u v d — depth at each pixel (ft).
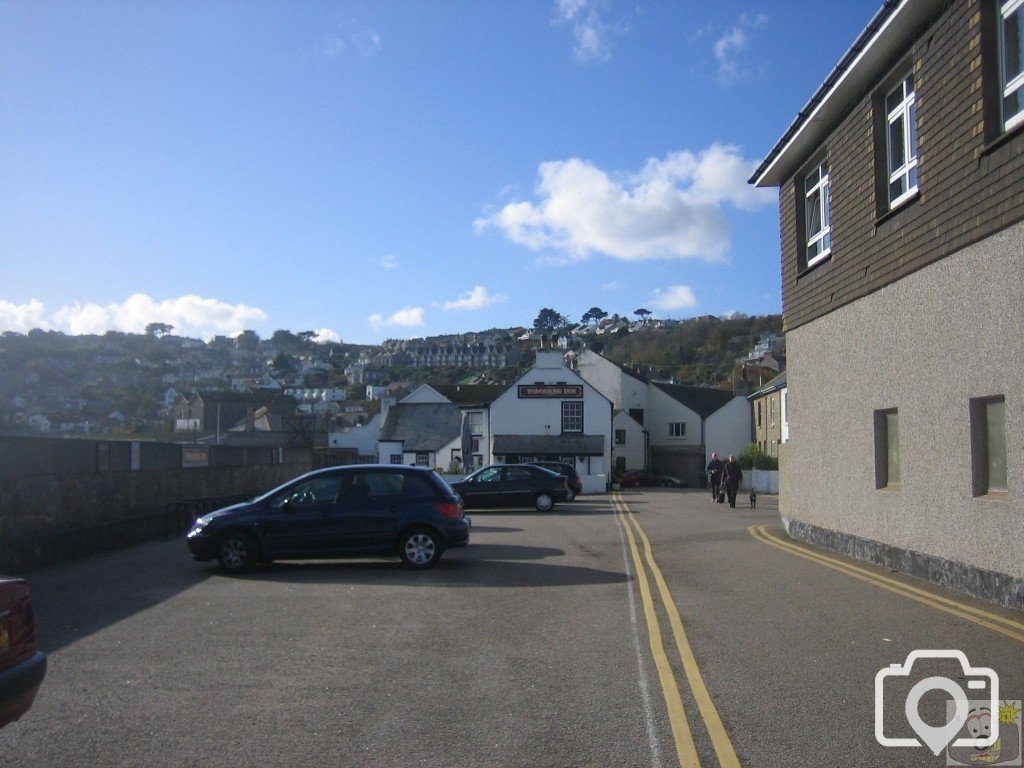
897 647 24.86
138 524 59.93
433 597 35.22
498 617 30.89
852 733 18.11
